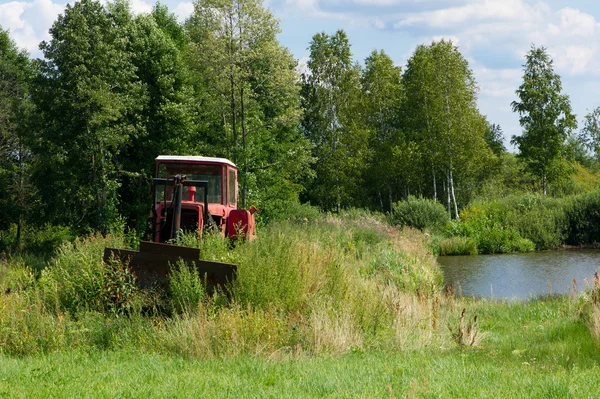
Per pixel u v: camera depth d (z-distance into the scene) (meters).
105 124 29.22
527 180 68.31
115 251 11.20
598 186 56.03
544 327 12.73
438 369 7.95
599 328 10.77
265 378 7.26
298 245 13.12
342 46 58.56
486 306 16.88
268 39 31.47
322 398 6.31
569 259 33.34
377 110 61.78
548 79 56.31
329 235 26.77
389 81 63.06
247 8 30.69
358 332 10.34
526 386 6.87
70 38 28.66
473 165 53.28
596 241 42.47
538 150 55.44
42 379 7.13
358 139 55.84
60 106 28.48
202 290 10.50
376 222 38.28
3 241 33.81
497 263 31.75
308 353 9.25
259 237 13.64
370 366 8.14
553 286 23.03
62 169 29.22
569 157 57.16
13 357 8.92
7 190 35.44
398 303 11.92
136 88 30.84
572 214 43.19
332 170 54.66
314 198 56.47
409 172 55.25
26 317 9.83
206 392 6.53
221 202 15.06
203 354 8.87
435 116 53.22
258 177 32.22
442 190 59.91
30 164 35.78
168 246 10.94
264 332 9.34
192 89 36.19
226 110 33.22
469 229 41.09
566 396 6.43
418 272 21.72
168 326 9.84
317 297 11.27
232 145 32.53
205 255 12.12
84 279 11.12
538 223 41.75
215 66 30.95
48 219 32.69
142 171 31.86
